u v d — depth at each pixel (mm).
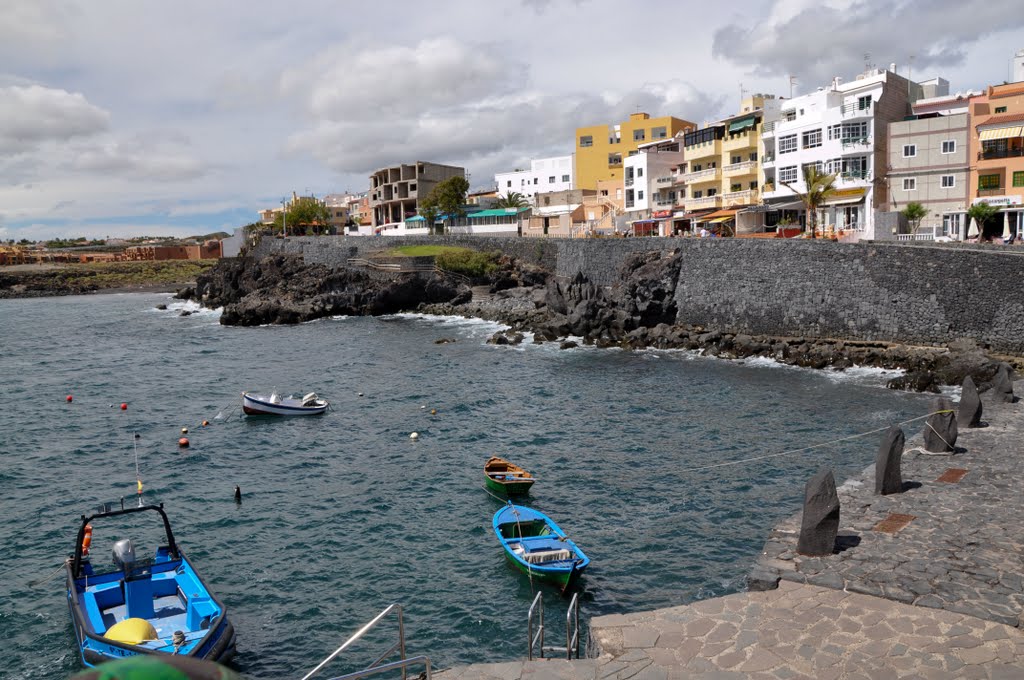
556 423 45625
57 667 21344
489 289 101875
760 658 12453
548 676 12305
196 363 70562
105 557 28297
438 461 39031
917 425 41094
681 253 73250
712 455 38031
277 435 45000
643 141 132750
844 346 59688
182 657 5219
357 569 26812
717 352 64188
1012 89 73438
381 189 150500
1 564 27906
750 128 94812
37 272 193000
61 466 39750
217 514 32375
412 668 20656
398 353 72000
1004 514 18109
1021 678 11445
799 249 64000
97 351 79625
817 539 16172
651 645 13117
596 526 29719
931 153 74375
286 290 108938
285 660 21406
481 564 26828
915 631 12977
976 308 53844
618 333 73375
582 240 86875
